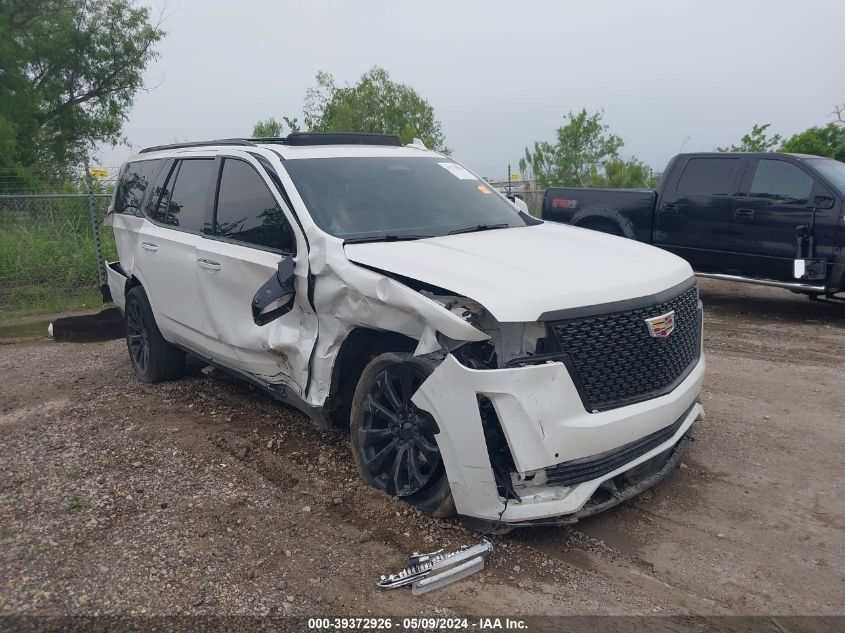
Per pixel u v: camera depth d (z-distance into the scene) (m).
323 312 4.18
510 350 3.38
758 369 6.86
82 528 3.77
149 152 6.80
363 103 29.22
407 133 25.34
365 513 3.82
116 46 25.17
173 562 3.43
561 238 4.55
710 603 3.17
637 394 3.70
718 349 7.71
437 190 5.10
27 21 23.14
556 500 3.39
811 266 8.84
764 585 3.31
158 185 6.22
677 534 3.75
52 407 5.91
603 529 3.79
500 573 3.37
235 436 5.03
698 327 4.38
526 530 3.75
